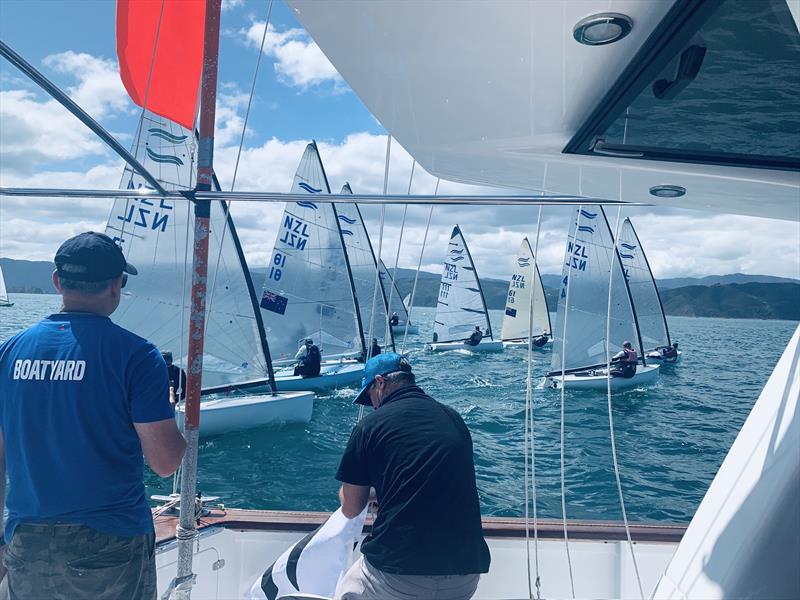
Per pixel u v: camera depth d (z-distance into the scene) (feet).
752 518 3.71
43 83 3.29
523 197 4.83
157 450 4.58
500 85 3.45
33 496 4.39
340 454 38.52
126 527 4.52
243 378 46.78
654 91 3.18
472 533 5.24
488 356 99.45
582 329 64.75
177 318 42.70
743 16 2.35
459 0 2.60
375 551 5.16
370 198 4.81
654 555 7.38
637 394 64.18
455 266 109.29
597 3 2.50
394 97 3.77
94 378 4.41
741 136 3.70
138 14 5.65
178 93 6.13
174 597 5.73
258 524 7.79
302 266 65.26
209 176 5.31
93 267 4.67
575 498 31.68
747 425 4.34
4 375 4.53
